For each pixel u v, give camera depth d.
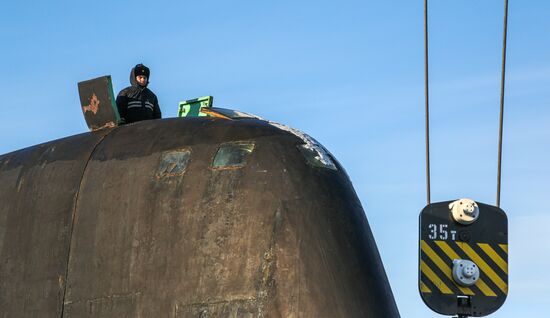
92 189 12.23
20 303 12.27
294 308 10.81
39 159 13.06
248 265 11.05
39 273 12.21
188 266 11.27
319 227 11.16
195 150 11.88
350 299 10.91
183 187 11.63
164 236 11.51
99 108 13.48
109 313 11.57
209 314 11.03
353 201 11.65
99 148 12.62
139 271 11.52
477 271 12.09
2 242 12.68
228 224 11.27
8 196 12.94
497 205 12.80
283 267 10.97
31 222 12.52
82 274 11.89
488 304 12.21
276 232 11.12
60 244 12.16
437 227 12.25
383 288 11.22
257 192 11.34
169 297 11.27
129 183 11.98
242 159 11.64
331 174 11.72
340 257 11.09
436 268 12.16
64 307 11.91
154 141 12.25
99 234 11.92
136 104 15.37
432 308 12.09
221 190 11.47
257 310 10.88
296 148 11.73
